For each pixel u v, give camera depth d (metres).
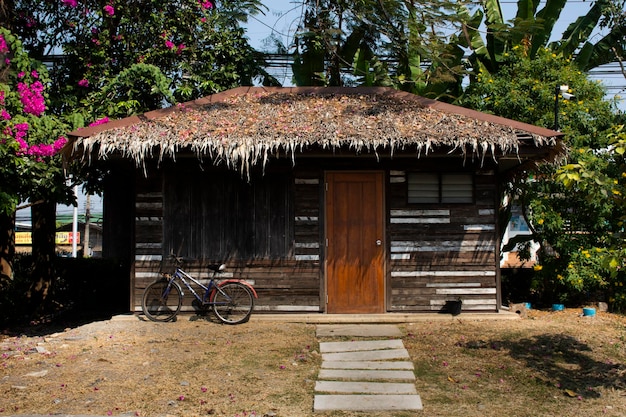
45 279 11.32
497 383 5.96
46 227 11.38
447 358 6.77
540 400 5.50
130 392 5.71
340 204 8.84
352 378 6.10
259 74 13.14
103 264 13.30
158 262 8.83
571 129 9.91
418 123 8.27
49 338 8.09
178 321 8.55
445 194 8.89
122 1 10.71
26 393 5.72
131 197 9.39
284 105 9.22
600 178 5.38
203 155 8.02
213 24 11.54
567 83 10.52
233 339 7.59
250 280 8.77
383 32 12.42
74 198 9.53
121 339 7.63
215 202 8.84
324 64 13.62
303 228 8.80
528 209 10.41
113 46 10.92
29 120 8.38
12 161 7.96
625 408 5.30
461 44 12.62
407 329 8.09
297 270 8.77
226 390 5.77
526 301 10.71
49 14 10.88
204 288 8.52
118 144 7.69
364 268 8.79
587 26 12.54
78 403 5.43
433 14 10.80
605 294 10.55
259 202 8.83
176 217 8.84
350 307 8.76
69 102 10.32
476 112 8.60
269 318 8.54
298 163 8.84
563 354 6.92
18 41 8.62
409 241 8.82
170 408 5.30
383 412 5.24
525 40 11.77
